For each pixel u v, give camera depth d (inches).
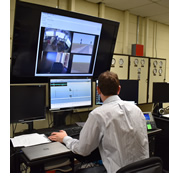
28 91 68.7
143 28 156.9
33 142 59.6
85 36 86.7
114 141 48.9
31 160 47.9
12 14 86.8
